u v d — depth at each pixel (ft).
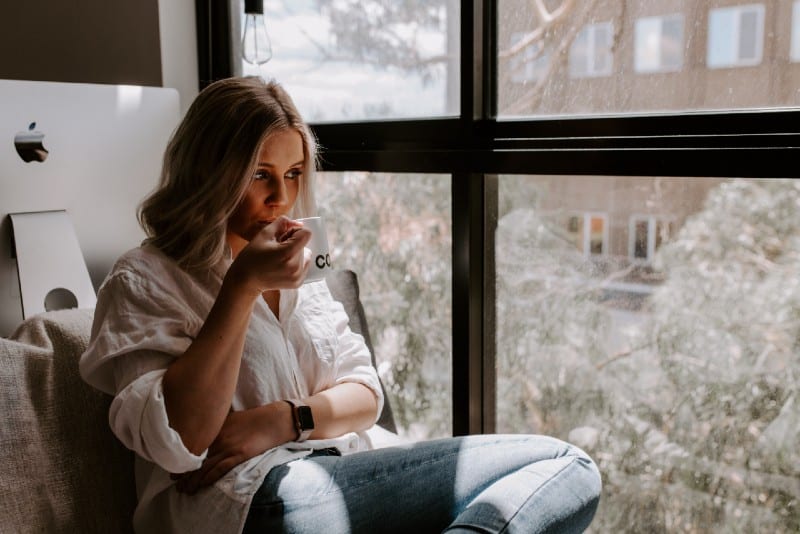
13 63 7.47
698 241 5.16
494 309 6.08
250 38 6.32
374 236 6.57
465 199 5.77
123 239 5.76
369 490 4.00
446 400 6.34
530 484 3.91
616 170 5.14
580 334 5.71
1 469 3.98
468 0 5.59
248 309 3.90
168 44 6.68
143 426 3.63
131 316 3.95
